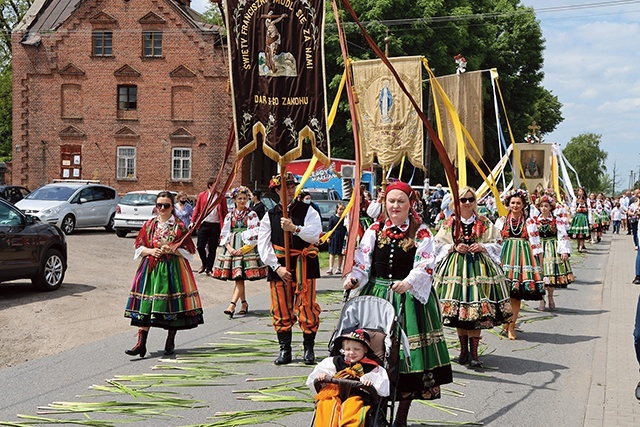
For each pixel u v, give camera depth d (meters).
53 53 38.78
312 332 8.16
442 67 36.97
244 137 7.51
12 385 7.19
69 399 6.71
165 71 38.31
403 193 5.86
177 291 8.35
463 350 8.53
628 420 6.34
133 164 38.81
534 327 11.02
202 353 8.66
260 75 7.48
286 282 8.10
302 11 7.45
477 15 37.34
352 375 4.59
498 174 17.19
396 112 12.03
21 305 11.56
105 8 38.41
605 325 11.17
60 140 39.03
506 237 10.38
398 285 5.57
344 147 36.09
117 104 38.72
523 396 7.14
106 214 26.98
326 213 22.97
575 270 19.44
